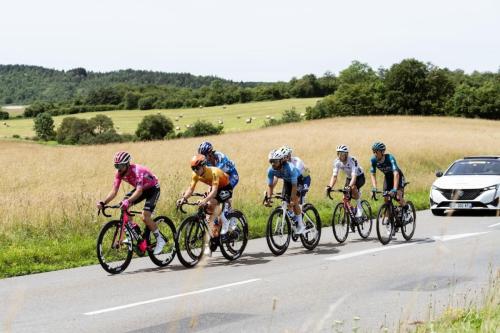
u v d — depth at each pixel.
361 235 12.91
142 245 9.95
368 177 25.80
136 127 127.62
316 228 11.79
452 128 69.12
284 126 76.44
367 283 8.41
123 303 7.47
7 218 13.52
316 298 7.53
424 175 27.77
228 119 121.62
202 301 7.48
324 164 27.83
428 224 15.45
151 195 10.00
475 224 15.33
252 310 6.95
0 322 6.56
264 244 12.60
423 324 5.59
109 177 30.89
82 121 120.94
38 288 8.53
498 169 18.39
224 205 10.39
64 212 13.80
